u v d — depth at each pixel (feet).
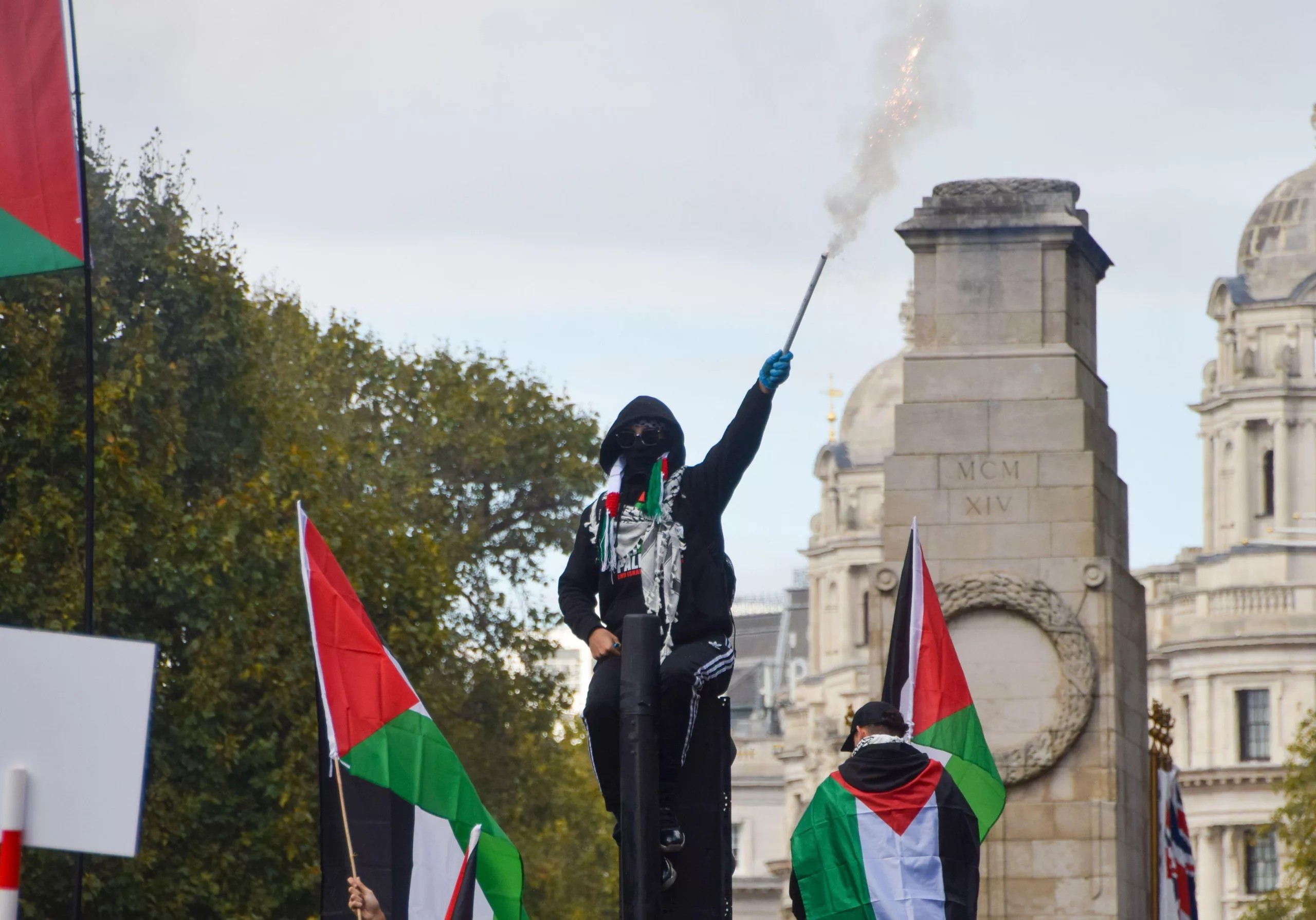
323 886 97.91
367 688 98.89
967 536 161.68
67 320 218.59
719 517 60.13
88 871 204.23
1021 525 161.07
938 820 67.31
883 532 163.22
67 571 210.59
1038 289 163.32
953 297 164.45
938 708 108.58
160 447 229.66
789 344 59.52
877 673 161.68
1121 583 162.91
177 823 213.66
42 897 203.51
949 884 66.69
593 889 372.99
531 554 369.71
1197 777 574.56
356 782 98.32
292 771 224.33
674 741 58.03
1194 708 584.81
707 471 59.88
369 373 361.92
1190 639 586.04
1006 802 157.28
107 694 51.67
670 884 58.13
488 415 363.15
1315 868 391.24
